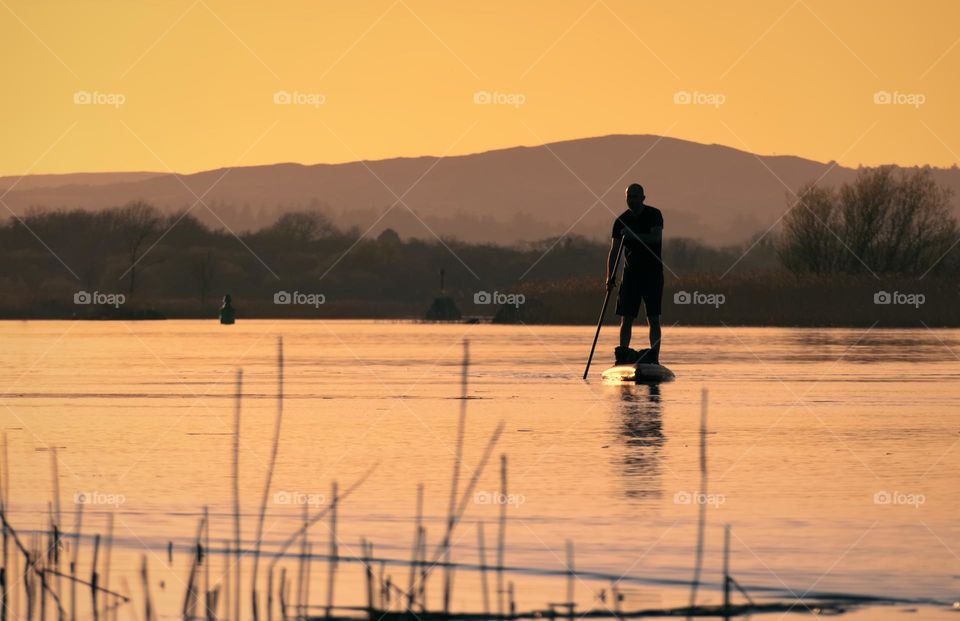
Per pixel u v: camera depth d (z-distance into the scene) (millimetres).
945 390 43438
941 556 18047
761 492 22938
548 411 36406
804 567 17484
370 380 48531
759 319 116062
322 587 16797
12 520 20562
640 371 47000
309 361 61188
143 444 29391
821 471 25281
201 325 125188
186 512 21109
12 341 85312
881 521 20344
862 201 155000
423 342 82312
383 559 18078
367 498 22391
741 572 17266
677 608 15766
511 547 18703
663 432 31484
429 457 27297
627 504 21781
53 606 16203
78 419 34688
